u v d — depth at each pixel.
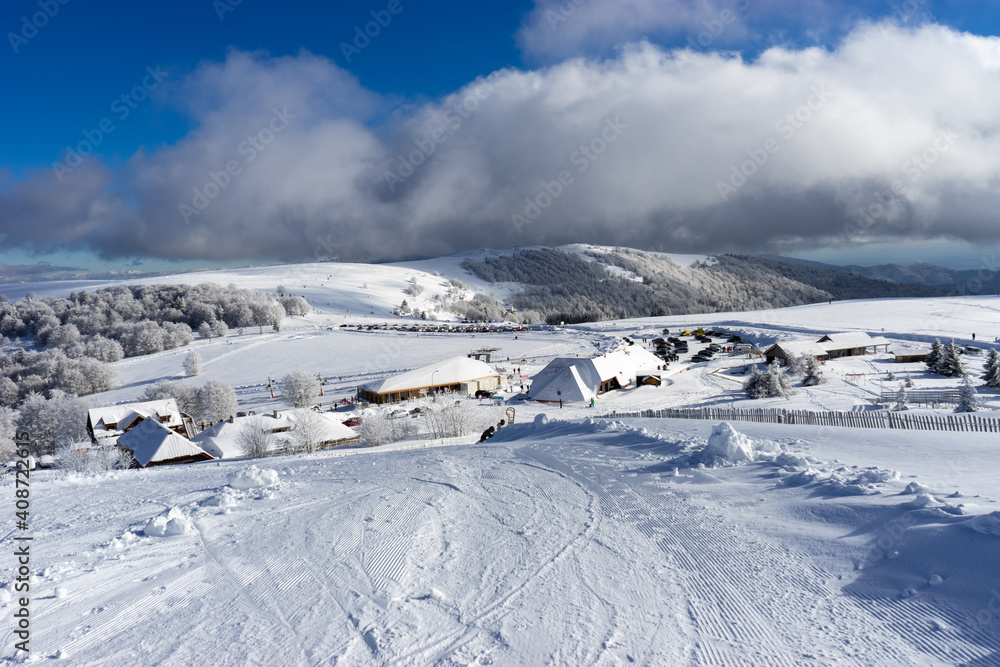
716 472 14.07
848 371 64.88
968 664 5.77
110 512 14.95
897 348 78.81
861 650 6.22
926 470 12.63
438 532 11.28
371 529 11.69
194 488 17.72
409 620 7.67
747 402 49.22
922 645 6.19
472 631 7.27
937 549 7.90
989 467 12.57
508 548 10.19
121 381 94.44
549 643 6.84
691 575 8.55
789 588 7.86
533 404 60.06
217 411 66.12
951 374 58.62
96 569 10.20
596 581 8.56
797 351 72.12
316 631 7.50
